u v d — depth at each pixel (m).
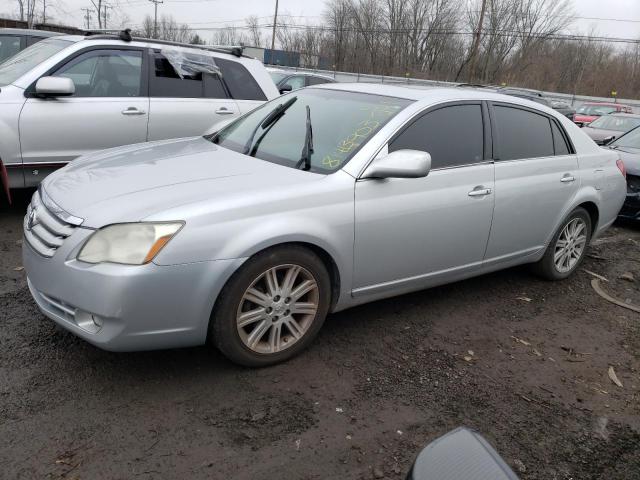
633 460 2.77
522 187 4.26
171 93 6.02
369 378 3.21
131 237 2.66
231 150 3.83
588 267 5.63
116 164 3.46
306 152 3.49
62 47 5.63
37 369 3.00
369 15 50.72
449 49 50.38
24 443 2.46
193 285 2.75
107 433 2.57
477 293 4.64
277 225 2.95
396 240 3.51
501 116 4.25
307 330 3.28
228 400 2.89
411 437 2.74
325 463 2.52
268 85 6.83
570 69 49.44
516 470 2.61
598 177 5.00
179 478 2.35
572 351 3.83
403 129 3.59
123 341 2.69
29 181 5.28
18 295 3.84
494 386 3.28
